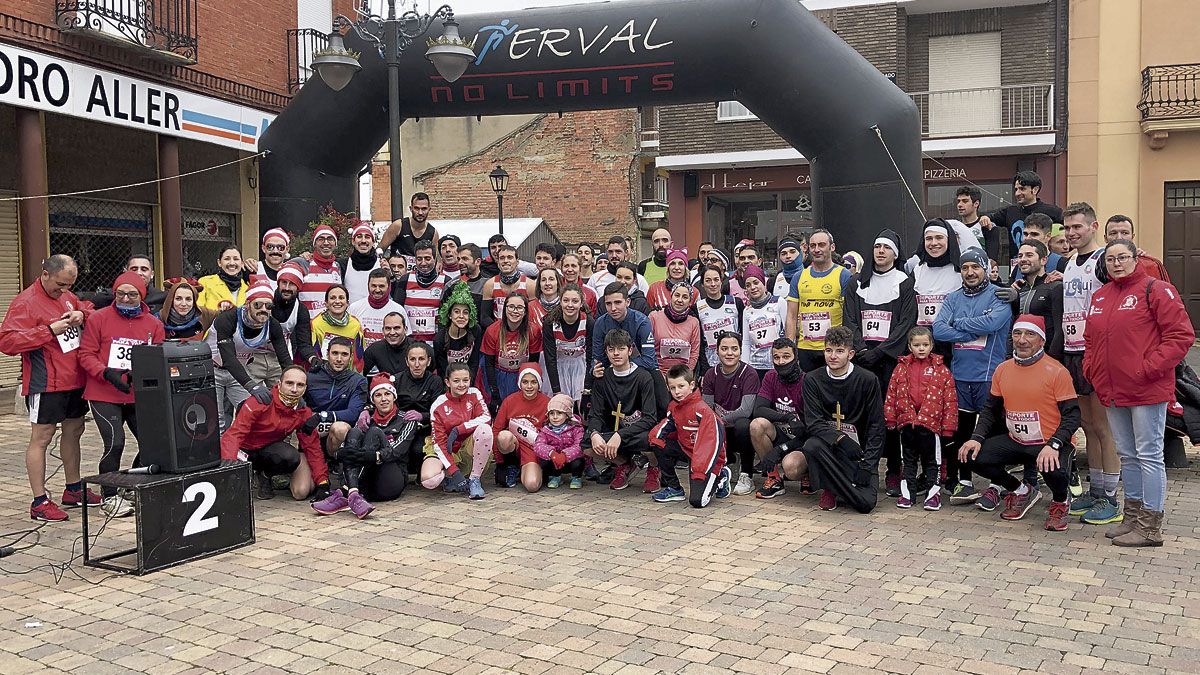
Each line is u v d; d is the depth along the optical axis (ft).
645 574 17.43
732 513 22.06
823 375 22.13
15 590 16.75
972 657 13.43
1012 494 21.27
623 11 32.40
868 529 20.51
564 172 91.35
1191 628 14.44
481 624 14.92
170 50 39.60
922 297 23.90
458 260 27.50
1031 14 60.59
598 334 24.91
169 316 23.12
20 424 33.96
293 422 22.80
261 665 13.35
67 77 34.65
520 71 32.99
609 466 25.73
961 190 27.43
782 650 13.75
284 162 35.58
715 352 26.20
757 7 31.60
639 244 91.91
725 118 65.10
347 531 20.63
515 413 24.88
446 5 31.14
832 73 31.32
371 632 14.60
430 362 25.40
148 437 18.45
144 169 42.91
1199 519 20.62
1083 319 20.92
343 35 34.37
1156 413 18.38
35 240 34.47
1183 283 58.23
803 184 64.80
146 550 17.57
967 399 22.68
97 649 13.98
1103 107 58.95
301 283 25.02
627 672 13.00
